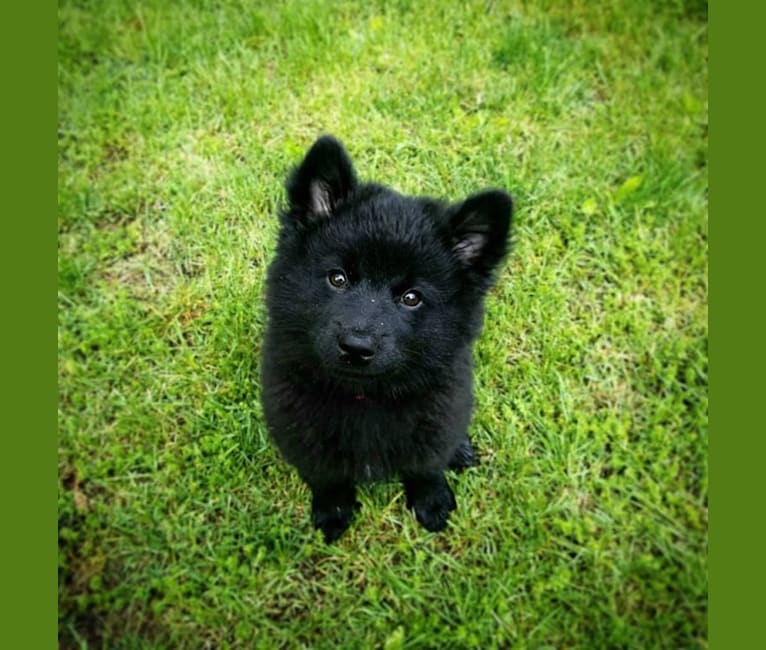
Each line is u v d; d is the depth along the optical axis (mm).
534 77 757
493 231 470
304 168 468
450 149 721
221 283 662
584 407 625
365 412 502
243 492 590
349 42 781
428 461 523
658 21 802
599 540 569
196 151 729
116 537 570
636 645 534
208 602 552
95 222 700
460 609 543
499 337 638
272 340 499
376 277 459
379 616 545
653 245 679
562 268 667
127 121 748
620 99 754
